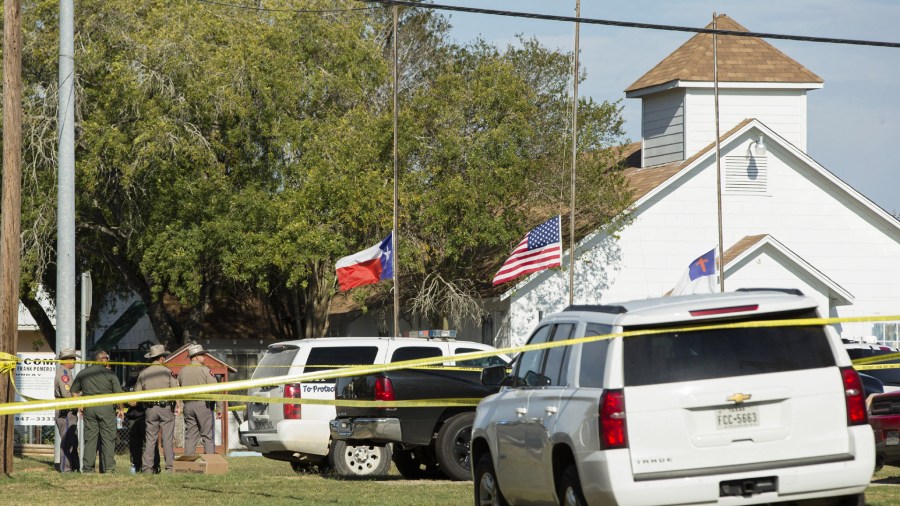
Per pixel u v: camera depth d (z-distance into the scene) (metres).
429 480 25.95
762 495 13.10
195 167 50.25
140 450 31.25
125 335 77.69
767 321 13.52
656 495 12.91
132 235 53.53
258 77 50.97
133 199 52.75
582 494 13.65
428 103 52.84
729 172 58.50
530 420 15.21
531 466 15.23
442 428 25.20
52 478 27.47
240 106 50.09
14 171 28.75
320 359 28.23
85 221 53.69
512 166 51.19
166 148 48.88
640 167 64.50
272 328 68.75
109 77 50.28
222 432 38.00
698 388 13.16
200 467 29.17
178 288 50.12
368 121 52.38
